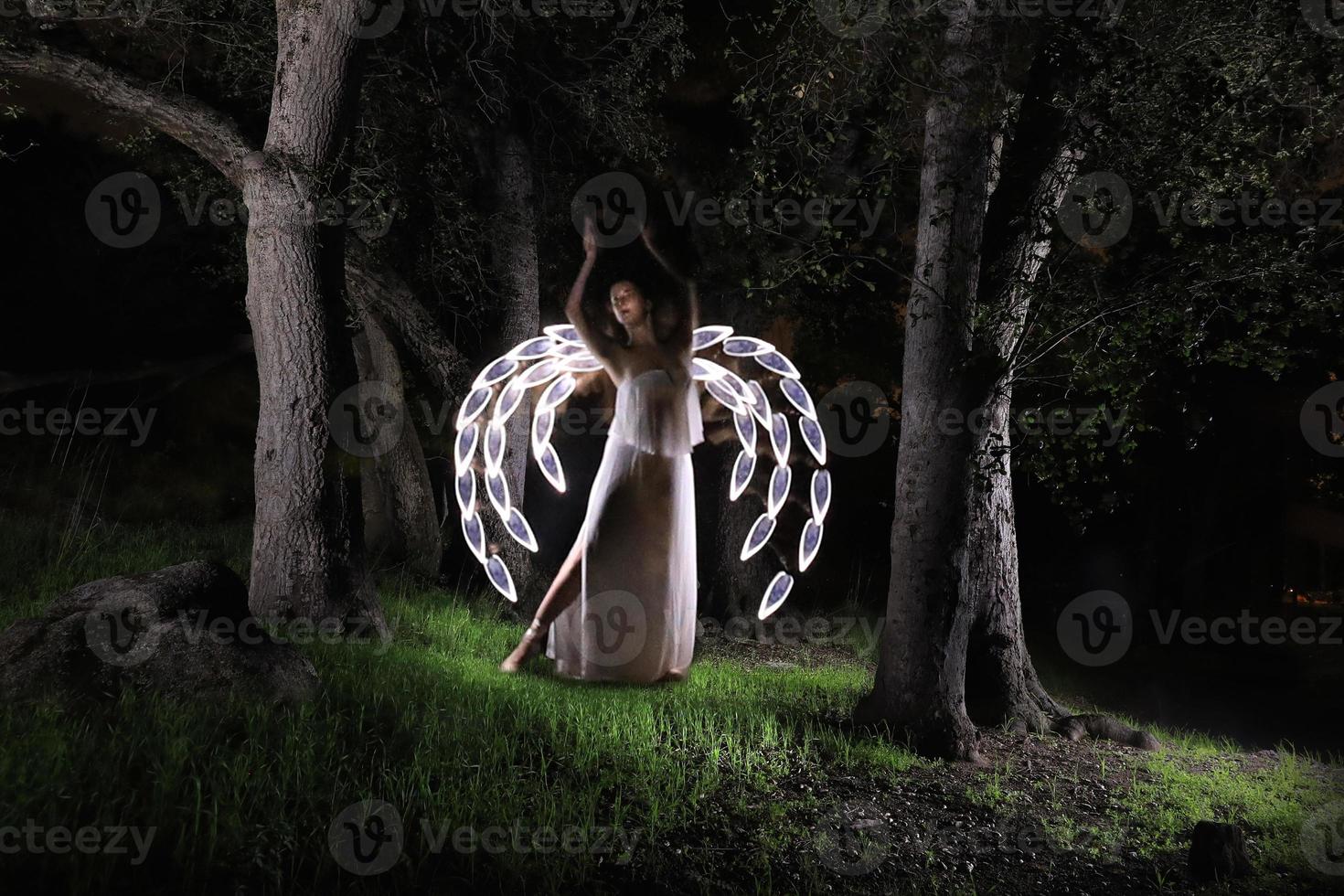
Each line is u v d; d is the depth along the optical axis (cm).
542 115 1479
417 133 1364
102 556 1130
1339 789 858
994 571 1025
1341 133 942
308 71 958
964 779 784
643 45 1401
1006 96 842
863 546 2212
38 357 1858
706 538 1712
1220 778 861
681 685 994
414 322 1366
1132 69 817
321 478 959
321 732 599
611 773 662
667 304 1022
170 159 1339
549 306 1742
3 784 457
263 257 950
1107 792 796
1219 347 845
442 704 732
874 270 1283
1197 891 605
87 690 588
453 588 1403
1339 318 832
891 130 903
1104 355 827
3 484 1366
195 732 558
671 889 530
